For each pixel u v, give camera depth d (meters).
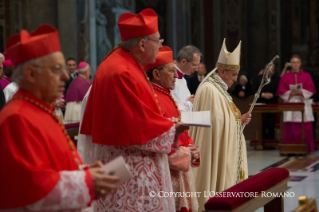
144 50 3.75
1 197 2.26
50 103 2.56
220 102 5.32
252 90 14.41
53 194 2.26
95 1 14.86
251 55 20.75
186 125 3.54
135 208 3.54
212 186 5.21
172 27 19.36
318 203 6.27
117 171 2.45
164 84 4.27
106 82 3.58
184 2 19.98
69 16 13.03
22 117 2.32
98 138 3.55
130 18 3.82
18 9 13.04
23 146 2.27
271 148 12.68
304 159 10.59
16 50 2.42
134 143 3.44
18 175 2.23
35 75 2.43
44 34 2.48
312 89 11.80
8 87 6.73
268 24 20.58
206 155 5.24
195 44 20.98
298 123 11.24
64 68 2.51
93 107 3.67
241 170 5.46
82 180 2.32
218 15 20.81
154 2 19.72
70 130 6.63
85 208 2.53
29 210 2.31
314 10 21.23
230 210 3.00
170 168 4.05
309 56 21.22
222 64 5.45
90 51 13.48
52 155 2.37
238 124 5.42
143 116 3.46
